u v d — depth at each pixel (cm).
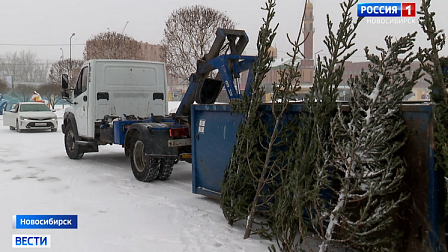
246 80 629
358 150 339
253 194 486
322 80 388
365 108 349
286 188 393
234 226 509
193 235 477
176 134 732
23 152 1209
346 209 375
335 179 384
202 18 2219
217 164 559
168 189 712
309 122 400
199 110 593
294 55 447
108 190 702
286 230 388
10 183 757
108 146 1373
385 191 329
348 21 379
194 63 2230
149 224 519
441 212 320
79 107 991
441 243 321
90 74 931
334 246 394
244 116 507
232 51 661
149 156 749
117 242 458
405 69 341
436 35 315
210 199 639
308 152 381
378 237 354
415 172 329
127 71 962
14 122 1983
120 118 883
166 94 1020
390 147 331
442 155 306
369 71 357
